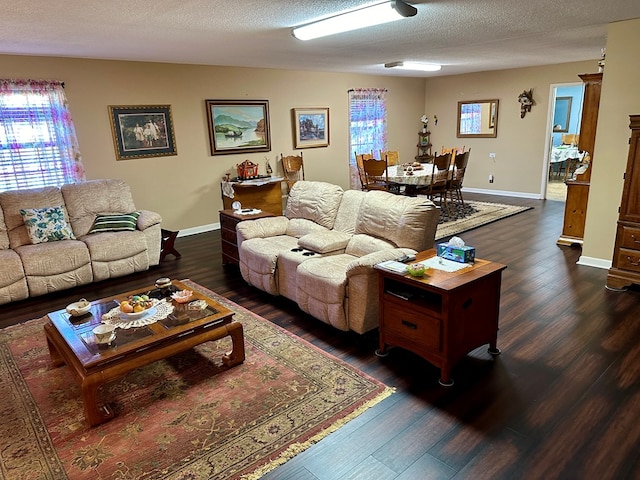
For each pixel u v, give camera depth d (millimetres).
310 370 2592
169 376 2570
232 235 4309
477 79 8000
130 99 5246
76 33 3502
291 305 3574
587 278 3873
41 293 3879
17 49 4152
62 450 2008
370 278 2770
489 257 4535
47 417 2248
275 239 3939
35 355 2883
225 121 6078
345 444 1986
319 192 3959
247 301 3674
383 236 3211
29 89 4551
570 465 1821
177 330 2389
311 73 6934
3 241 4016
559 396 2275
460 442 1974
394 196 3328
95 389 2125
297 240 3879
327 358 2723
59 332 2432
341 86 7391
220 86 5965
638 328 2959
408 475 1800
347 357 2736
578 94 10016
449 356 2375
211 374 2582
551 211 6598
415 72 7594
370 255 2824
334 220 3789
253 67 6219
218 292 3889
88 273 4102
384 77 8047
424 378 2482
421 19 3416
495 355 2693
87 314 2645
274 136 6664
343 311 2934
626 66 3631
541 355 2674
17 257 3764
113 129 5172
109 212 4609
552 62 6695
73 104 4867
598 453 1881
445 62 6293
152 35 3684
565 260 4371
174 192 5797
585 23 3688
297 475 1820
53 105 4711
